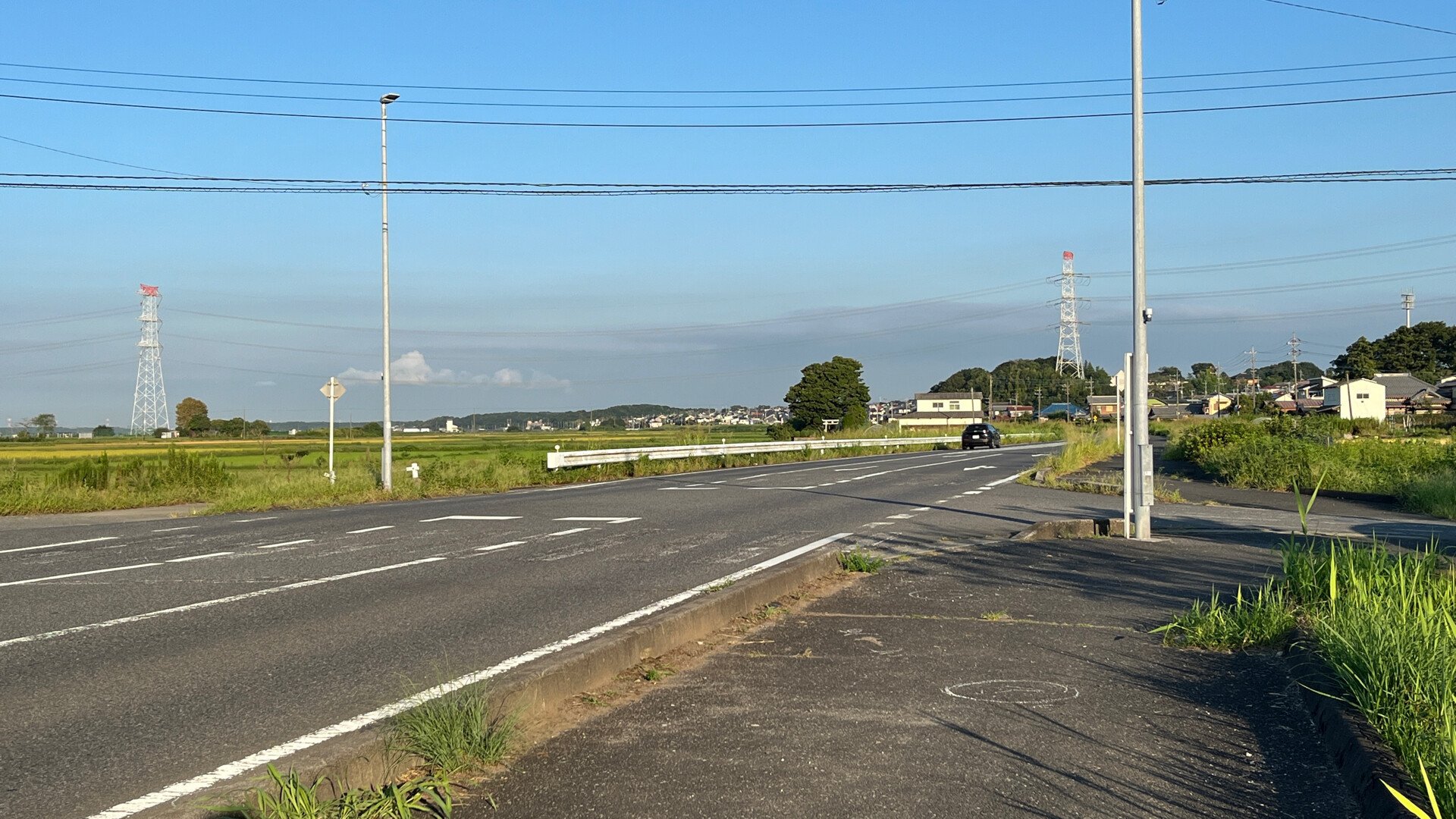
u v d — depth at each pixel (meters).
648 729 5.51
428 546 13.37
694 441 39.75
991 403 130.75
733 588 8.82
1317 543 13.16
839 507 19.00
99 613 8.78
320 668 6.79
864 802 4.46
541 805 4.41
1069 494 22.48
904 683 6.51
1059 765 4.96
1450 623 6.15
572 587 10.03
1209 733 5.48
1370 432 54.31
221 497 22.11
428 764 4.83
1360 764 4.62
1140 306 14.41
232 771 4.74
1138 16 14.66
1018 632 8.10
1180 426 71.62
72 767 4.83
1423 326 120.75
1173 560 12.22
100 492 22.28
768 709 5.90
